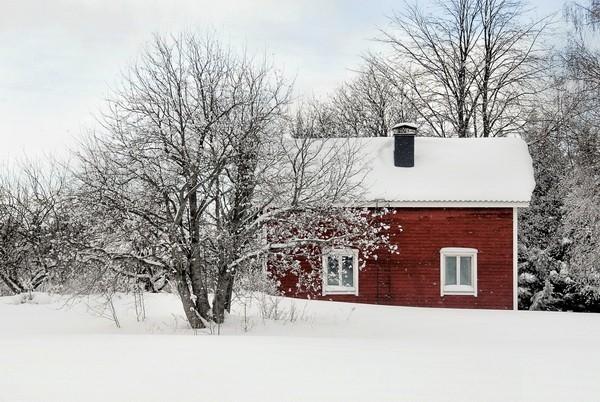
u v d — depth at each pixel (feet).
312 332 62.08
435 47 141.49
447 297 93.30
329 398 26.20
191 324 62.03
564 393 27.40
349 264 94.32
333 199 61.93
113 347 41.47
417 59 142.82
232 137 59.62
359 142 102.42
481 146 102.58
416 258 93.76
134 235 58.34
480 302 93.15
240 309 72.69
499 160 99.40
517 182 95.25
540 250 128.26
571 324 68.59
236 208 61.21
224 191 61.16
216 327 62.28
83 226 61.00
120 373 31.35
